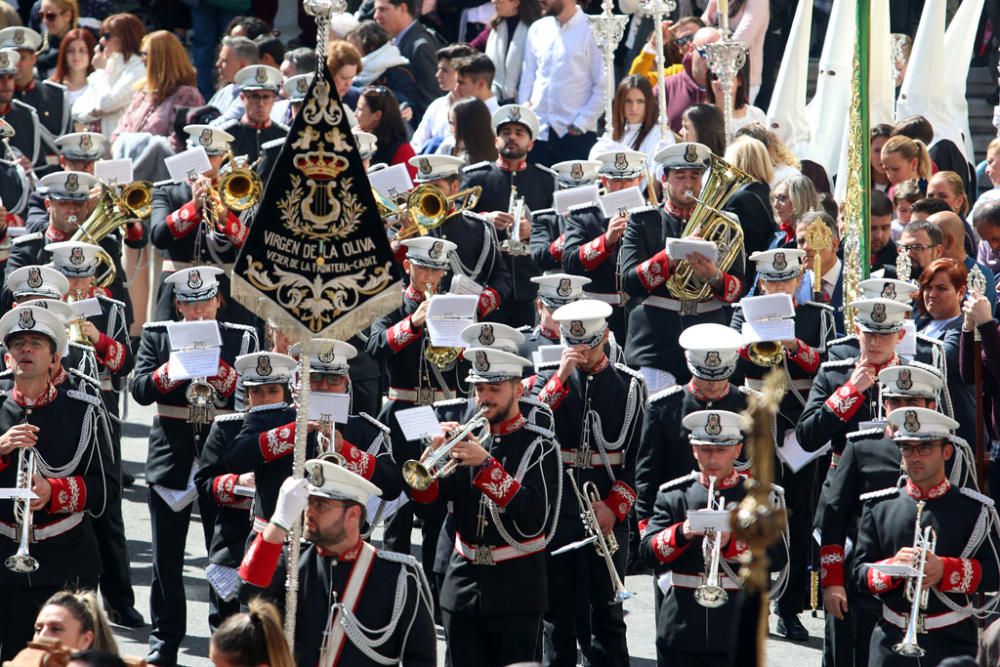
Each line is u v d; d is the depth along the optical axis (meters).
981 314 35.31
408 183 44.50
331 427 32.78
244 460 33.16
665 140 53.28
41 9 68.00
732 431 32.78
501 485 31.30
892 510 32.16
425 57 64.31
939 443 31.48
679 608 32.62
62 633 26.08
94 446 34.47
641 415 36.22
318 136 28.03
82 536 34.72
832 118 59.56
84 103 62.97
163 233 47.03
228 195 45.84
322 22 28.03
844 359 38.00
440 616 40.72
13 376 35.75
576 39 60.50
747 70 64.31
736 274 42.19
